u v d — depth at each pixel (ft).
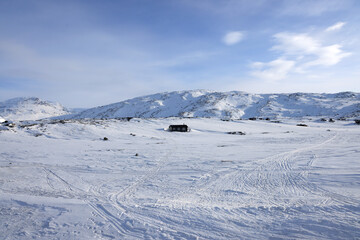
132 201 37.17
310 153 90.22
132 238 23.80
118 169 66.23
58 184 49.83
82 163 73.92
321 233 23.32
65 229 25.85
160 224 26.91
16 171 61.16
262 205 33.94
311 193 40.42
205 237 23.57
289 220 26.76
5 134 131.34
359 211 28.71
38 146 106.63
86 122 196.85
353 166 61.41
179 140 149.28
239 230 24.89
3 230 25.57
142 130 192.85
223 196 40.73
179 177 56.95
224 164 72.18
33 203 34.06
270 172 60.08
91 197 39.91
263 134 195.72
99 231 25.41
